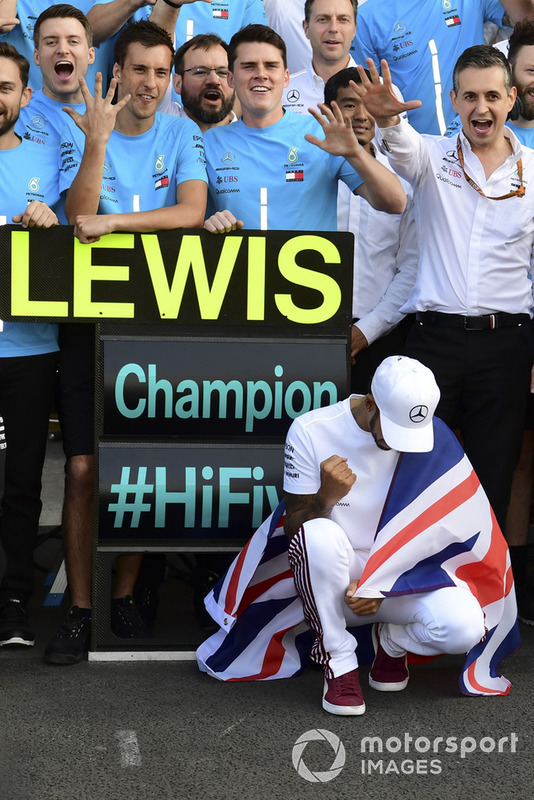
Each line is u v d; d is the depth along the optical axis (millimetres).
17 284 14148
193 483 14070
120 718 12086
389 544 12469
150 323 14266
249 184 15875
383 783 10570
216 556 14953
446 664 14352
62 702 12523
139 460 14055
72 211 14508
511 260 15242
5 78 14781
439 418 13883
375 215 17344
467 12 19828
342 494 12172
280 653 13586
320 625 12391
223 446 14234
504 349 15227
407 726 12016
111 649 14047
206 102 17922
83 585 14672
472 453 15492
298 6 20500
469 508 12766
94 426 14047
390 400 11914
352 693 12328
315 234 14414
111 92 14305
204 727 11883
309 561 12156
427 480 12625
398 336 17297
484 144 15133
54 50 16094
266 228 15844
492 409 15312
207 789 10367
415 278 16812
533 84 17141
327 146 14547
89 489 14781
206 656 13555
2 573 14250
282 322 14406
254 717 12195
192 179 15227
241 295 14344
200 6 20125
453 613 12266
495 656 13180
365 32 20188
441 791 10422
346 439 12609
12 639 14367
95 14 18672
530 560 18797
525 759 11203
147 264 14234
